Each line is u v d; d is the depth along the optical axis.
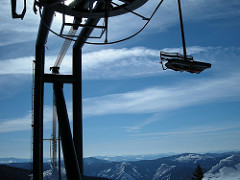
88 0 15.49
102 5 16.61
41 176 26.02
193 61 13.50
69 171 23.50
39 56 27.81
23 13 13.84
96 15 17.00
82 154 28.67
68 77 29.70
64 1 14.43
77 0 15.12
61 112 27.95
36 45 27.92
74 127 29.12
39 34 25.86
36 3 14.18
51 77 28.80
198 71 14.18
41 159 26.22
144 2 15.96
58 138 30.92
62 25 13.83
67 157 24.48
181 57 13.70
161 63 14.12
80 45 29.39
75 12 16.42
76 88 29.84
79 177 23.34
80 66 30.30
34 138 26.25
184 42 13.76
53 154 32.28
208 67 13.88
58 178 28.81
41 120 27.05
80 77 30.16
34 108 26.83
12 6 13.21
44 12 20.84
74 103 29.62
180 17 13.83
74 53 30.23
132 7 16.44
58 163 30.27
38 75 27.61
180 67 13.92
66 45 28.50
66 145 25.42
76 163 24.28
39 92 27.33
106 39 14.04
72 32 23.62
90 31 24.97
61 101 28.78
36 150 26.03
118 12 16.95
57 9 16.12
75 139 28.83
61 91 29.66
